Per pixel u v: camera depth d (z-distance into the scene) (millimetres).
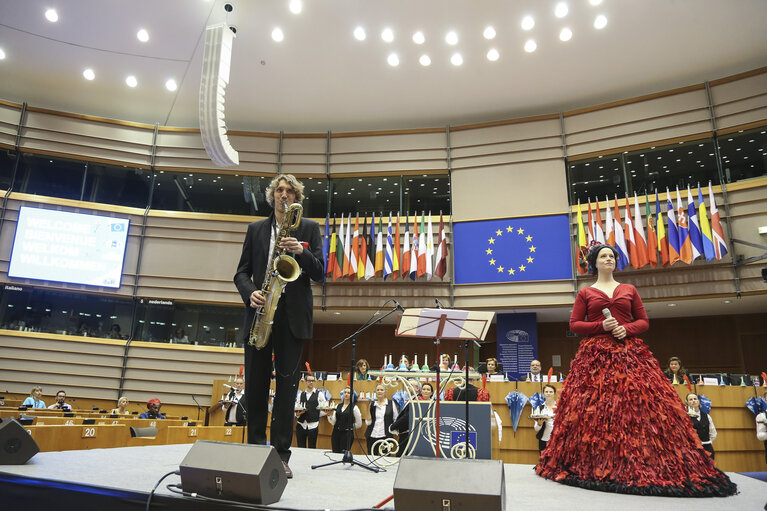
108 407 12484
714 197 11281
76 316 12836
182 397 12664
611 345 3141
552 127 13039
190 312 13297
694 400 8023
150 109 13758
